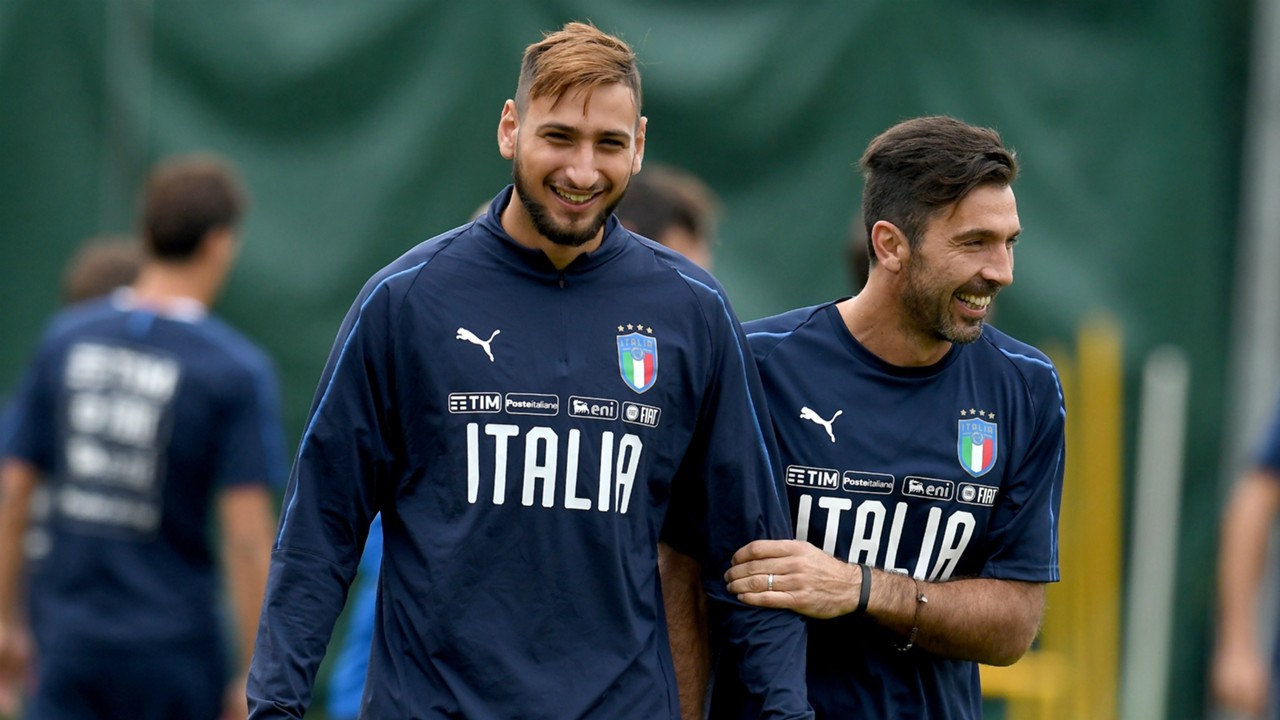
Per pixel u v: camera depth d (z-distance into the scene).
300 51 23.56
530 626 11.30
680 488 12.23
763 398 12.20
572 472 11.35
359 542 11.75
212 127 23.56
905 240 11.99
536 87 11.03
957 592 12.36
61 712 18.62
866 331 12.49
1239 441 25.08
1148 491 24.77
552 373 11.41
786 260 23.89
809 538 12.45
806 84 23.92
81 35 23.64
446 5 23.73
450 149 23.67
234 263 23.38
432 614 11.30
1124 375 24.56
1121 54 24.66
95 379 18.64
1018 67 24.34
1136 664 24.56
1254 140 25.11
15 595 19.64
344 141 23.66
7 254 23.69
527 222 11.52
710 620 12.59
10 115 23.56
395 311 11.43
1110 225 24.56
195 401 18.44
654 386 11.62
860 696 12.42
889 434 12.38
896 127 12.30
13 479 19.12
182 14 23.53
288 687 11.16
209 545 18.91
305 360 23.52
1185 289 24.89
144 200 23.39
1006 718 24.08
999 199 11.81
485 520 11.27
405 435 11.52
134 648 18.47
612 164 11.10
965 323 12.01
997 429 12.59
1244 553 19.48
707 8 24.02
